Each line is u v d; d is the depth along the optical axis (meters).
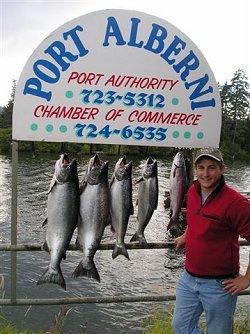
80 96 4.16
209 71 4.38
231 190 3.25
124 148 6.41
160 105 4.32
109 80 4.19
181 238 4.12
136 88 4.25
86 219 4.01
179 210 4.30
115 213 4.09
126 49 4.20
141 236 4.31
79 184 4.19
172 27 4.25
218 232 3.25
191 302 3.54
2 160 41.44
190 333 3.59
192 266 3.44
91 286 11.70
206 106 4.41
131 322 9.69
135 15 4.18
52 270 3.97
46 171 31.20
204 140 4.44
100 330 9.28
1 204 20.89
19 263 13.16
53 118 4.14
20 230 16.64
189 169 4.59
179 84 4.33
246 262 13.64
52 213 3.95
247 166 58.12
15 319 9.41
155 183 4.24
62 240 3.96
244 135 79.25
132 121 4.27
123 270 13.01
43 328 9.12
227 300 3.34
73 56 4.11
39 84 4.08
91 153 4.55
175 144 4.38
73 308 10.26
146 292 11.38
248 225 3.14
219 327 3.40
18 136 4.10
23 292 11.19
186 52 4.30
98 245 4.07
